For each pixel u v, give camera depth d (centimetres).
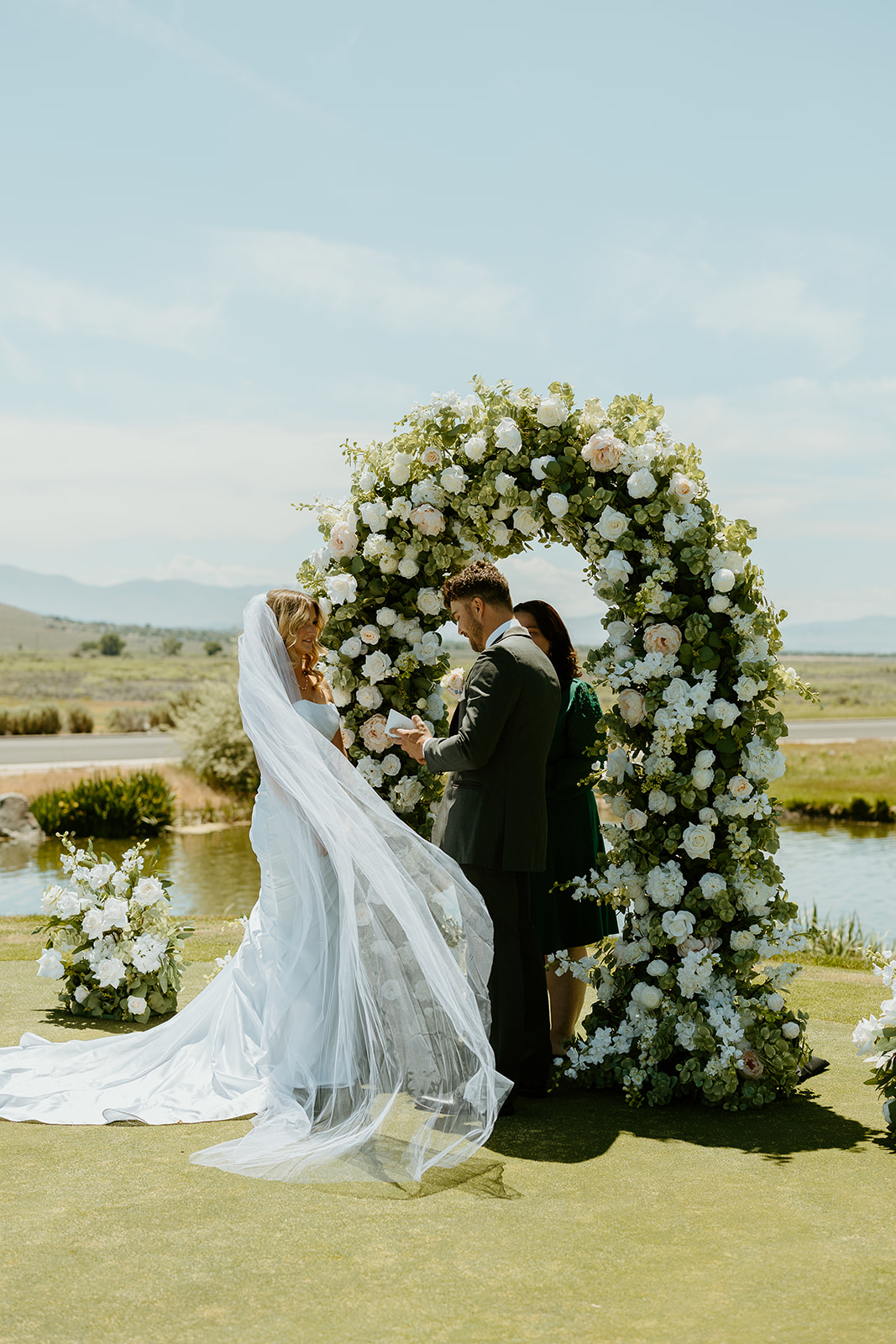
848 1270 254
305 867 394
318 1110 367
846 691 7944
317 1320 228
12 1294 238
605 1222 284
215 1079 393
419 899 377
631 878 416
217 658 12112
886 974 372
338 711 501
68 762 2284
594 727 457
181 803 1884
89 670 8744
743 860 409
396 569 493
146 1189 304
